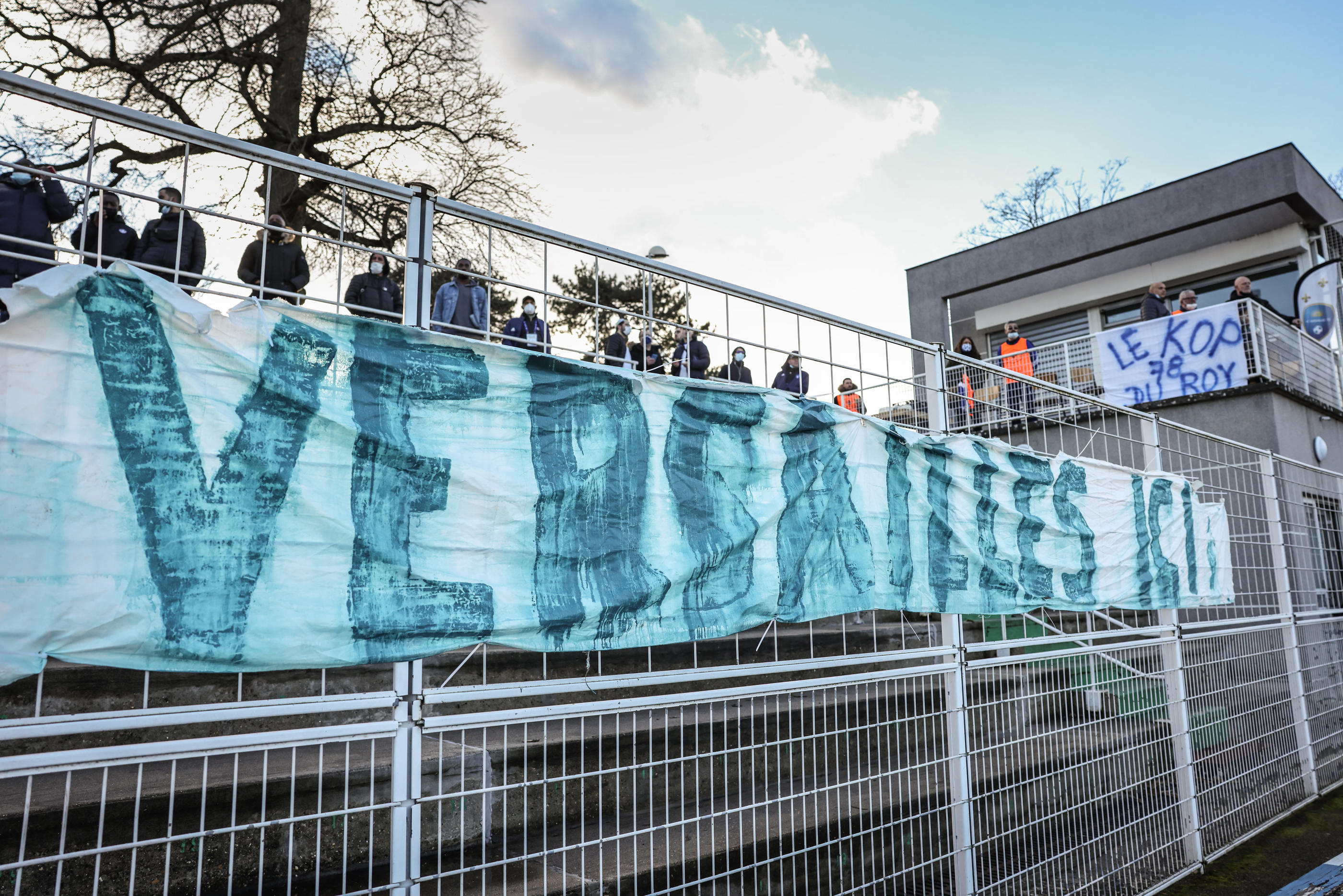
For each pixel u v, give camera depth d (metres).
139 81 12.11
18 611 1.70
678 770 3.97
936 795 3.51
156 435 1.92
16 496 1.73
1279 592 6.67
